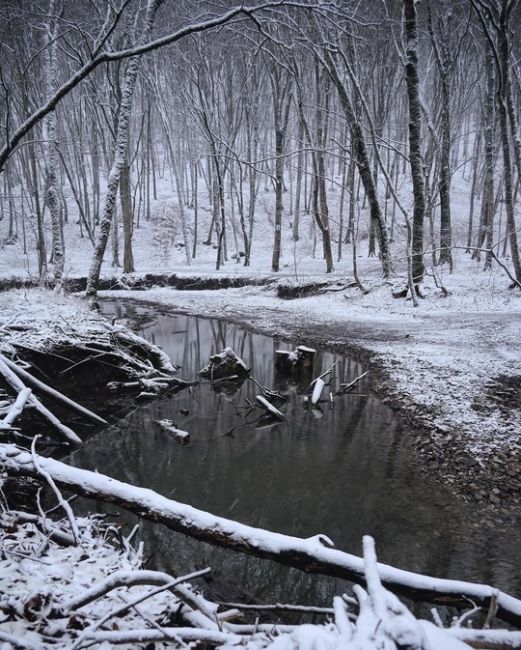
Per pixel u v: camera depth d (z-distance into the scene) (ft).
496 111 78.84
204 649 7.91
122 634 7.09
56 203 59.00
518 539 16.47
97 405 31.19
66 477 13.12
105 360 34.60
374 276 75.20
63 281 56.85
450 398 29.12
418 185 58.39
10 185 118.32
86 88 97.35
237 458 23.13
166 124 110.42
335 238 123.95
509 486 19.90
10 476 14.52
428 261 89.20
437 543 16.20
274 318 60.49
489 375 32.09
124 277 96.78
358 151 63.52
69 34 60.13
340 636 6.08
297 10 61.67
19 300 40.52
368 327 50.85
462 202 134.00
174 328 58.59
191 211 139.03
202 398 33.24
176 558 14.56
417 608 12.39
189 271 99.76
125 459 23.04
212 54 94.53
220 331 56.18
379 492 19.67
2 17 49.55
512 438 23.70
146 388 33.76
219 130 99.30
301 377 38.14
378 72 88.69
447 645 6.03
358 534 16.74
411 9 54.29
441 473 21.26
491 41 50.96
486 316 48.85
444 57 71.72
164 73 110.32
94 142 116.06
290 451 23.98
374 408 29.89
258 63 100.68
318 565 10.22
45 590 9.14
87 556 11.66
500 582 14.16
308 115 111.24
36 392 28.76
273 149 139.95
